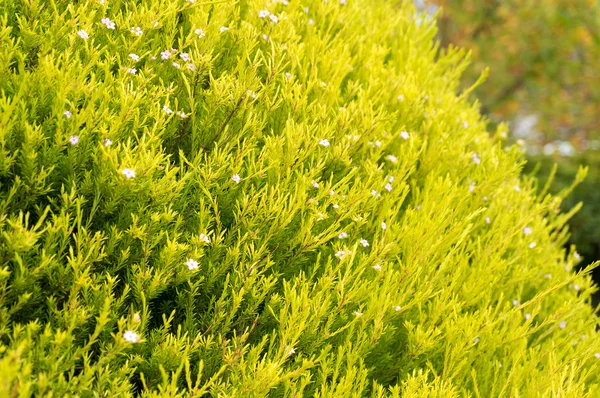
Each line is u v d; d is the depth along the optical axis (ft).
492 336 7.12
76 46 6.19
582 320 8.59
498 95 38.14
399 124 8.67
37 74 5.46
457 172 8.82
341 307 6.35
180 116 6.38
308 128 6.70
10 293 4.91
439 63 11.03
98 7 6.50
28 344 4.60
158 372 5.32
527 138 38.70
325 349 5.77
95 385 5.16
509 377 6.57
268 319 6.16
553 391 6.14
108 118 5.57
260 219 6.17
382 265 6.97
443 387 5.96
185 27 7.50
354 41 9.06
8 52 5.52
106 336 5.22
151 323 6.04
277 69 6.86
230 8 7.67
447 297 6.70
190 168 6.25
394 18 10.64
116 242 5.52
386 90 8.63
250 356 5.43
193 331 5.76
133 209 5.68
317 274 6.85
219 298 5.83
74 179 5.48
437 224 7.06
